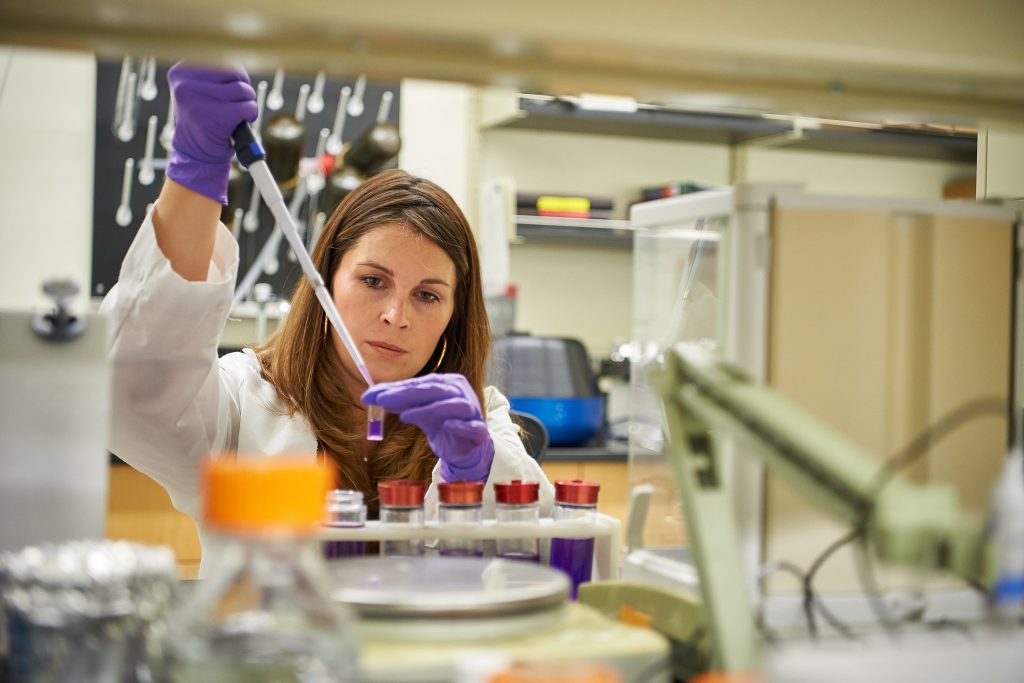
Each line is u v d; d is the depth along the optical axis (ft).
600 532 3.30
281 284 11.55
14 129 11.34
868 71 2.27
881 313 2.52
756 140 13.02
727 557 2.31
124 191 11.50
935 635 2.40
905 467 2.55
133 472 9.19
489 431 5.19
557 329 12.98
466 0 2.02
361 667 2.04
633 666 2.27
